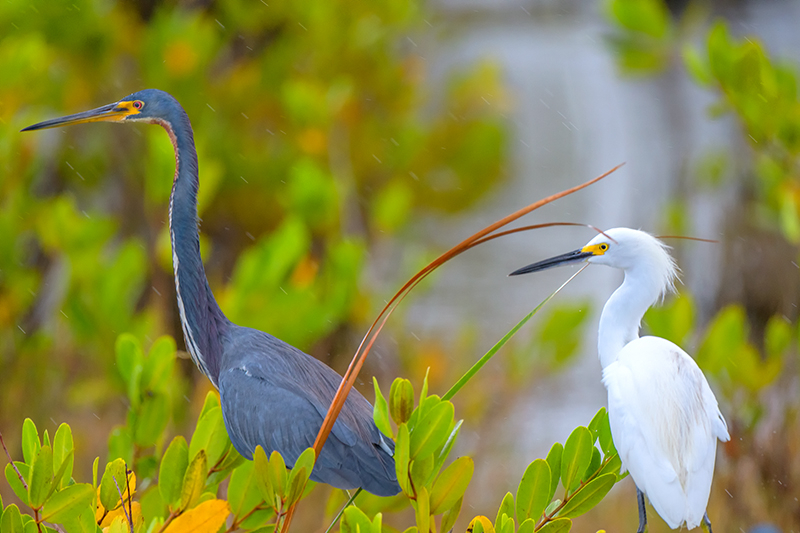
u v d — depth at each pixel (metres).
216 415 5.41
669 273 6.35
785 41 17.75
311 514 10.08
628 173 20.39
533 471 4.89
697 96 19.59
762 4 19.41
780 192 10.30
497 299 21.41
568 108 36.97
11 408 11.84
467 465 4.70
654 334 9.16
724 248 15.43
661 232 16.12
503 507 4.98
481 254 25.75
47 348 12.05
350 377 4.67
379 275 15.57
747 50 8.98
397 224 13.05
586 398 15.59
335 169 14.77
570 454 5.10
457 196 19.55
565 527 4.97
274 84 15.77
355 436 5.98
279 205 15.62
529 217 28.97
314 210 11.73
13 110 12.02
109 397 11.88
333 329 12.53
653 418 5.44
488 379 12.69
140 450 6.25
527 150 35.28
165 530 4.64
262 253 10.08
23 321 13.15
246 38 16.69
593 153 31.47
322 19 15.81
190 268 6.77
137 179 15.27
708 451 5.49
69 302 10.73
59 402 12.39
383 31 16.30
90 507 4.59
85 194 15.75
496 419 12.17
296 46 16.11
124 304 10.36
